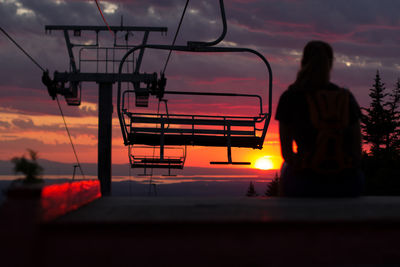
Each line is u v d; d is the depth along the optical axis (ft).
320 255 6.79
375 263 6.84
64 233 6.70
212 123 65.98
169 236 6.73
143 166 63.62
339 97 10.73
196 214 7.86
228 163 60.13
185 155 63.00
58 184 7.79
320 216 7.31
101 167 65.57
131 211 8.75
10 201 6.45
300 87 11.29
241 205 9.68
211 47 48.60
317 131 11.07
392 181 147.23
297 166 11.26
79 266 6.64
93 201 13.02
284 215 7.48
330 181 11.19
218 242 6.73
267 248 6.76
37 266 6.52
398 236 6.95
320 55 11.24
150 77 64.03
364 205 9.25
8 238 6.40
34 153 8.80
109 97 65.62
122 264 6.66
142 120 65.36
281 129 11.64
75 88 63.36
